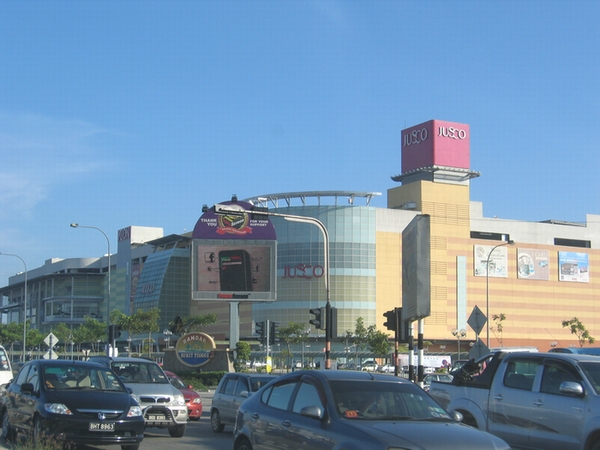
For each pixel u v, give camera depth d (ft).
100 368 53.26
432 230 377.09
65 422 46.24
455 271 381.60
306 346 355.77
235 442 39.09
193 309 424.87
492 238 406.41
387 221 367.45
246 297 169.58
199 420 85.35
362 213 361.51
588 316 417.49
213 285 169.17
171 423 62.03
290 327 322.75
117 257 500.33
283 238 362.53
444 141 379.35
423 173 386.52
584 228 425.28
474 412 45.73
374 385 34.76
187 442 60.80
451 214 383.24
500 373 44.93
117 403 48.49
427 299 80.94
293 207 362.74
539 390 41.93
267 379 69.51
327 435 31.60
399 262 368.07
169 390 63.26
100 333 363.56
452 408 47.29
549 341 403.13
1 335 403.13
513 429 42.78
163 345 409.08
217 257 170.19
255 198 372.17
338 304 354.74
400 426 30.91
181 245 438.81
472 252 387.34
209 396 137.39
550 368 42.11
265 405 37.47
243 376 70.18
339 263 357.41
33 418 47.88
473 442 29.81
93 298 501.97
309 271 357.41
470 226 393.09
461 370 48.75
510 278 397.80
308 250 358.64
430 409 34.01
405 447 28.84
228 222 171.22
